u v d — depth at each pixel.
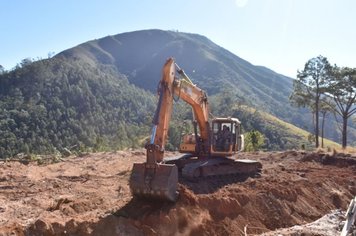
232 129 17.23
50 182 16.17
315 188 17.45
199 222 11.65
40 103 112.19
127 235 10.24
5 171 18.72
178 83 13.36
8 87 123.69
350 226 12.23
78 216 10.67
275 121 100.69
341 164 25.08
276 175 18.94
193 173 15.25
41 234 9.41
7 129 93.94
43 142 88.06
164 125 12.08
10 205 12.34
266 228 13.22
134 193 11.52
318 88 40.41
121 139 87.00
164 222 10.93
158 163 11.53
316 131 41.03
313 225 13.03
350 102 39.59
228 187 15.23
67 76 132.75
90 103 118.12
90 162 23.08
